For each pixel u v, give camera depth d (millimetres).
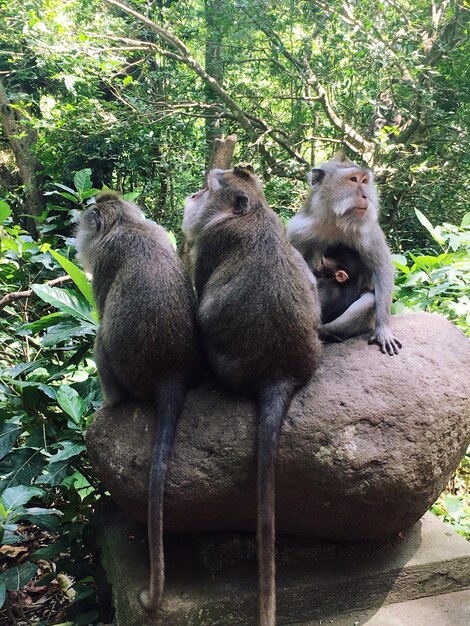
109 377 1292
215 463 1146
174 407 1200
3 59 5016
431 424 1171
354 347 1328
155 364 1210
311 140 4570
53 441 1625
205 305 1237
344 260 1604
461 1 4281
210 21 4793
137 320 1214
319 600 1248
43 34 3918
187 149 4867
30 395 1654
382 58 3941
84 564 1511
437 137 4336
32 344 1982
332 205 1596
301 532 1260
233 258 1236
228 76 4938
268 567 1088
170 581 1229
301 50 4793
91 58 3982
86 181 2111
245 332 1173
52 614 1566
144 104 4629
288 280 1196
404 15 4203
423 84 4242
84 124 4438
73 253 2156
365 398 1176
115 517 1470
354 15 4258
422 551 1332
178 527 1221
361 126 4934
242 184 1329
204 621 1167
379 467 1132
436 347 1301
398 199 4340
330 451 1129
